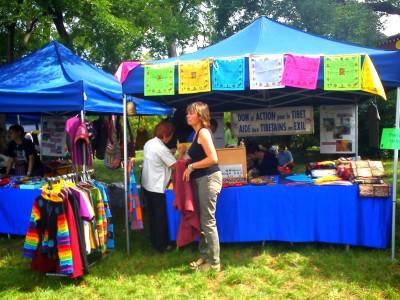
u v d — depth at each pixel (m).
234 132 6.59
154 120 17.09
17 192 5.15
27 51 11.05
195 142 3.78
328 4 13.33
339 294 3.39
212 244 3.88
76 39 12.31
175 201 3.95
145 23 12.03
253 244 4.66
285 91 6.05
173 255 4.46
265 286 3.60
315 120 13.06
